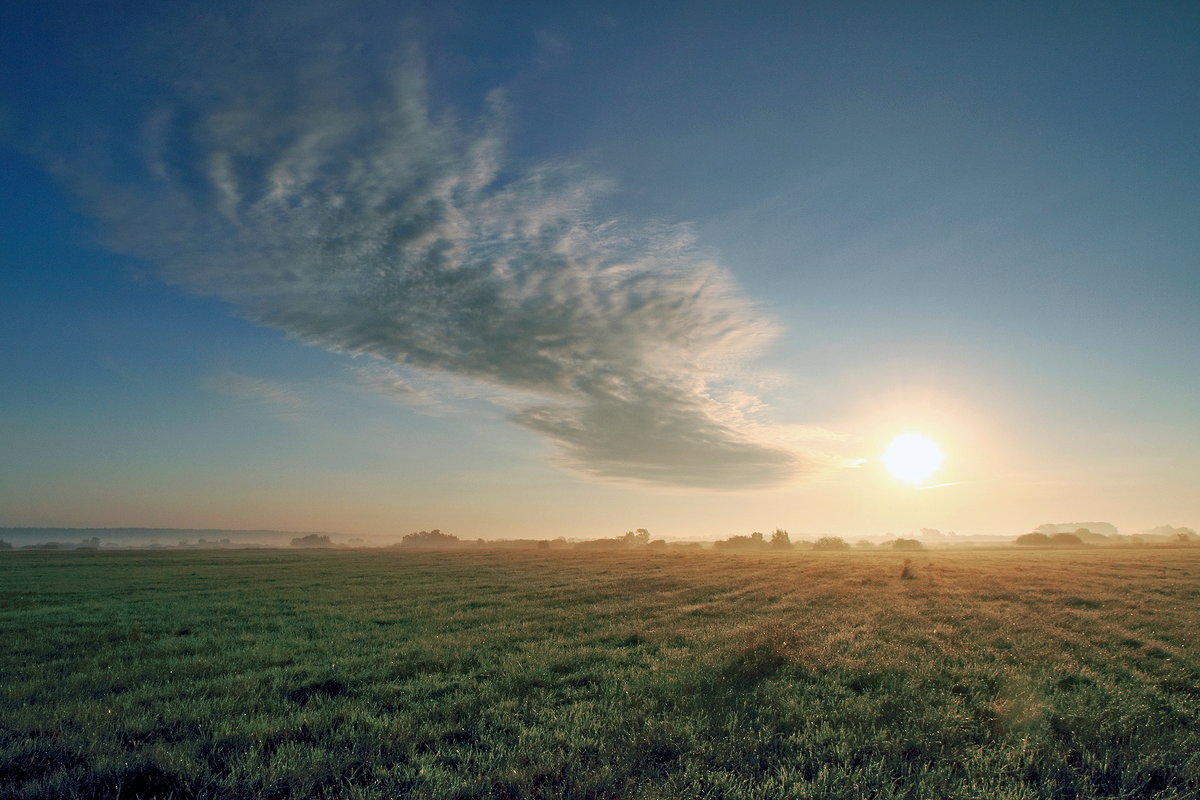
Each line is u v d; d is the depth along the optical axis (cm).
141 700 1047
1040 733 839
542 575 4156
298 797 659
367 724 896
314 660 1388
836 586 3247
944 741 818
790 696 1022
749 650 1339
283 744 813
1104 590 2927
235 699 1037
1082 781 692
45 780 695
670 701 993
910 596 2736
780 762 741
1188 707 986
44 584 3528
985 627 1803
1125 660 1341
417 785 680
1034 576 3869
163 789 688
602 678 1164
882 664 1266
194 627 1917
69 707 976
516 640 1630
